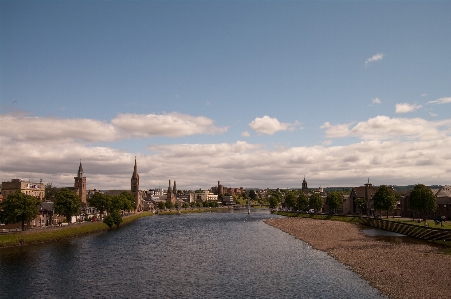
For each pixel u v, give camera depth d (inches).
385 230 5211.6
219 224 7337.6
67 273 2687.0
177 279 2498.8
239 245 4074.8
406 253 3152.1
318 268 2755.9
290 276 2522.1
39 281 2455.7
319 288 2209.6
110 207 7263.8
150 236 5103.3
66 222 5920.3
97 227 5885.8
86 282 2434.8
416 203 5246.1
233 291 2186.3
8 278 2529.5
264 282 2374.5
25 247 3855.8
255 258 3223.4
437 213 5910.4
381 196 6033.5
